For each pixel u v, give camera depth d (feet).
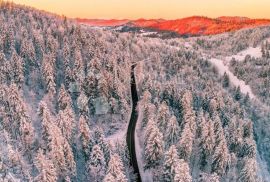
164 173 287.69
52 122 330.34
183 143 311.88
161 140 311.47
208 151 327.67
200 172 329.93
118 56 545.44
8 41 513.45
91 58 497.46
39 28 632.38
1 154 296.51
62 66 488.02
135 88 494.18
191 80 562.66
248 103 551.59
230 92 591.37
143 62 613.52
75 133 347.36
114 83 431.43
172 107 435.94
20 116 341.00
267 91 633.20
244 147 365.20
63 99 389.60
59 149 281.95
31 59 475.72
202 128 344.49
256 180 320.09
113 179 257.34
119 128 398.62
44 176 257.55
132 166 323.98
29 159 321.93
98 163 300.20
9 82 423.23
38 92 438.81
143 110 404.77
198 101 467.52
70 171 292.20
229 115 434.71
